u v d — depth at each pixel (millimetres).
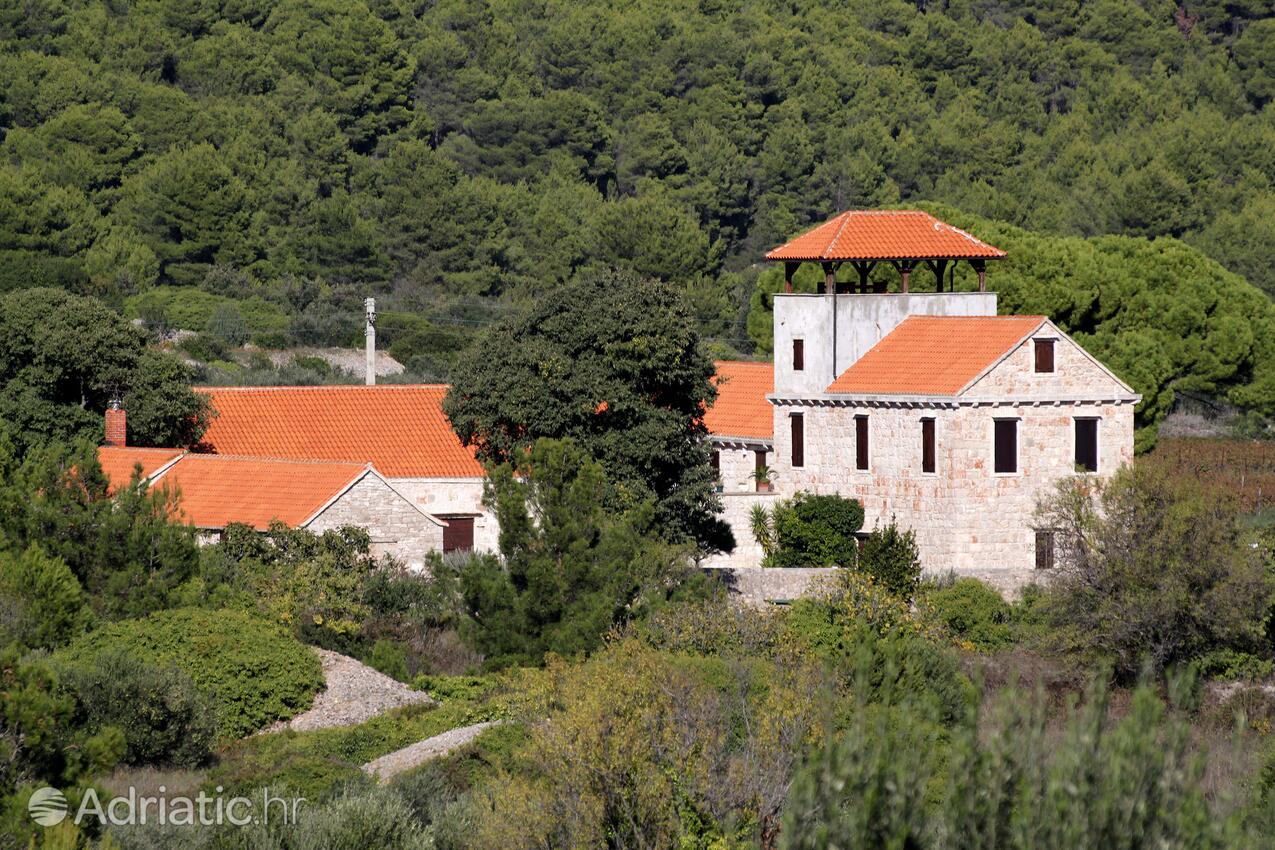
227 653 138250
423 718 135000
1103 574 162375
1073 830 69750
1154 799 71062
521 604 151000
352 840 96875
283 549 168125
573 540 152875
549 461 155625
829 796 73875
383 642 151750
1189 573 159750
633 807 94812
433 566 158250
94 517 148375
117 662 125375
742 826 94000
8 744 98500
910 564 176375
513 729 120375
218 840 97188
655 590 152375
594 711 97500
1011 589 182625
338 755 127062
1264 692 154250
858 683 82625
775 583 185625
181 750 123562
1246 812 80812
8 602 136375
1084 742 72000
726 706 107812
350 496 178875
